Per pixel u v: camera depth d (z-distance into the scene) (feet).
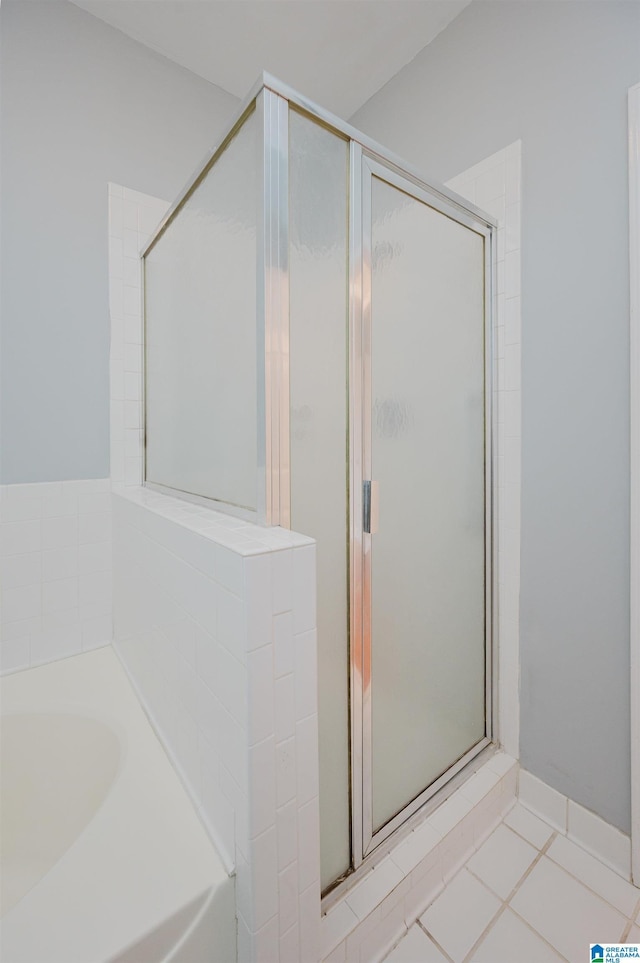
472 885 3.19
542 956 2.74
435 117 4.56
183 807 2.53
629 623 3.24
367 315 2.99
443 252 3.58
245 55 4.68
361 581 2.99
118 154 4.31
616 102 3.17
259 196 2.43
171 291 3.86
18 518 3.93
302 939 2.23
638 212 3.04
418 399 3.43
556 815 3.70
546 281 3.66
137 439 4.52
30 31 3.81
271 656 2.04
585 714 3.52
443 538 3.69
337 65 4.89
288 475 2.60
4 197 3.70
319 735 2.76
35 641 4.05
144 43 4.48
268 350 2.46
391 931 2.78
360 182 2.89
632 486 3.16
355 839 2.92
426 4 4.20
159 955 1.90
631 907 3.03
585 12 3.33
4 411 3.81
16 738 3.35
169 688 2.92
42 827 3.19
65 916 1.93
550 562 3.74
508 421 4.00
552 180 3.58
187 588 2.59
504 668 4.13
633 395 3.13
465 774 3.83
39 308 3.91
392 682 3.26
